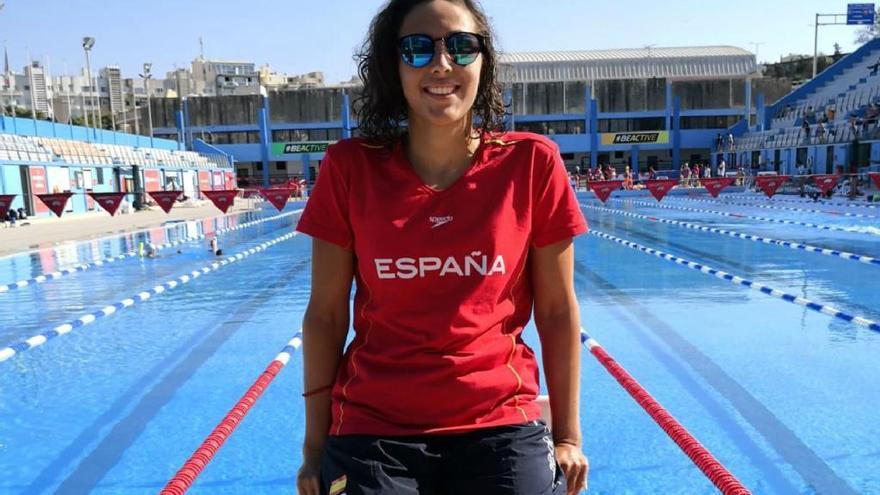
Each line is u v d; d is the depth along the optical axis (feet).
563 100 135.33
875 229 43.21
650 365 16.35
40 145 69.97
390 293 5.01
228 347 18.98
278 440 12.53
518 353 5.37
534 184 5.23
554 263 5.42
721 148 128.26
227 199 57.72
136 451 12.37
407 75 5.02
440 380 4.97
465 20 5.05
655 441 12.09
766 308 22.07
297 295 26.35
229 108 140.26
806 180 74.33
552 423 5.64
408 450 4.89
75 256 38.04
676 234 44.37
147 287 28.27
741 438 12.14
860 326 19.48
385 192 5.03
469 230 4.94
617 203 77.97
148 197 88.43
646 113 135.44
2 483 11.23
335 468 4.95
